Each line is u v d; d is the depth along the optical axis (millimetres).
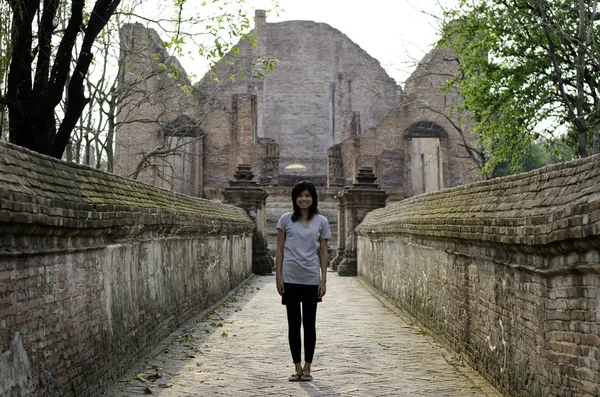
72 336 5824
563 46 21453
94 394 6371
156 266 9672
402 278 14109
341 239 30656
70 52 11258
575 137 23359
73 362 5820
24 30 11000
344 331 11219
